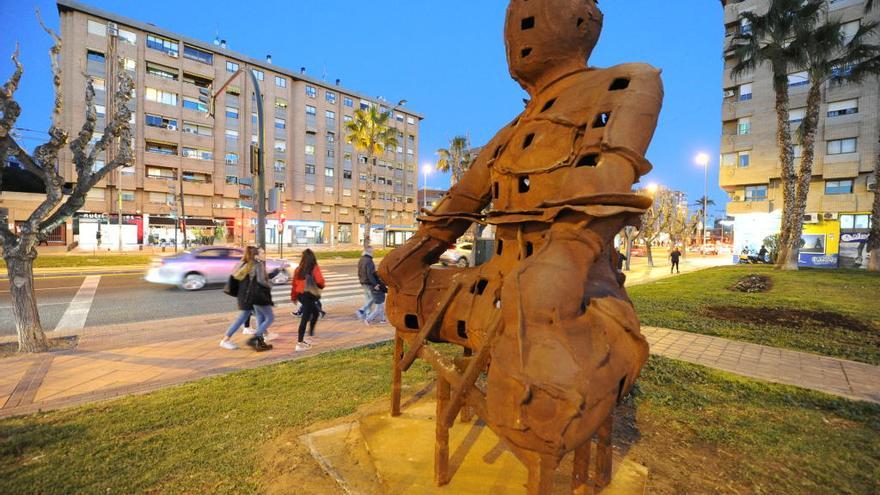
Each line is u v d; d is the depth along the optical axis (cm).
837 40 1797
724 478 269
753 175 2958
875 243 1850
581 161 194
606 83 199
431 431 300
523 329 160
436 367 236
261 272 619
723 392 432
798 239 1864
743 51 1964
